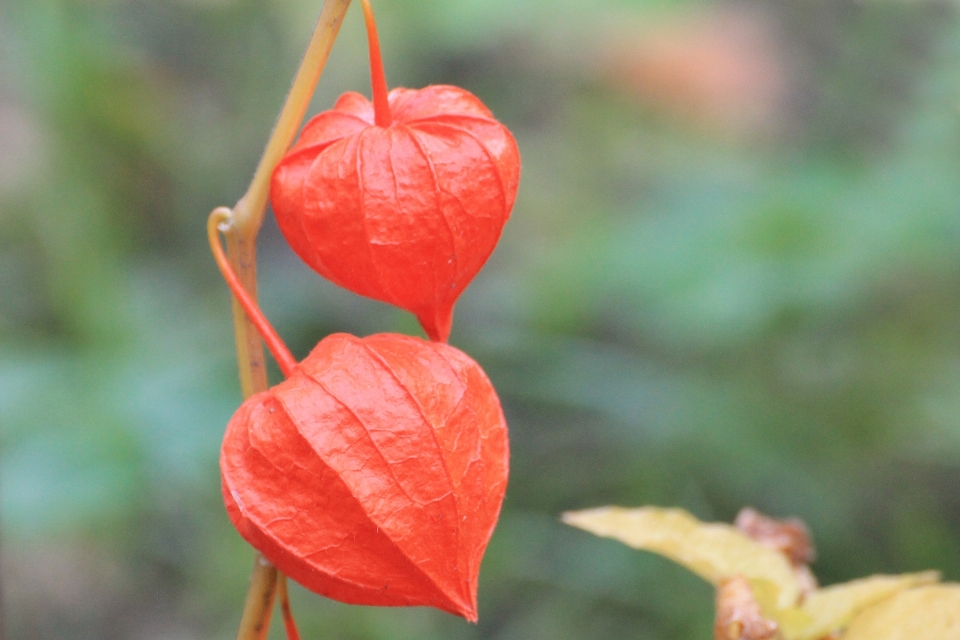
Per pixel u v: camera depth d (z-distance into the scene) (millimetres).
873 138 1435
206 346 1269
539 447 1284
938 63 1274
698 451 1162
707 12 1695
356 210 585
